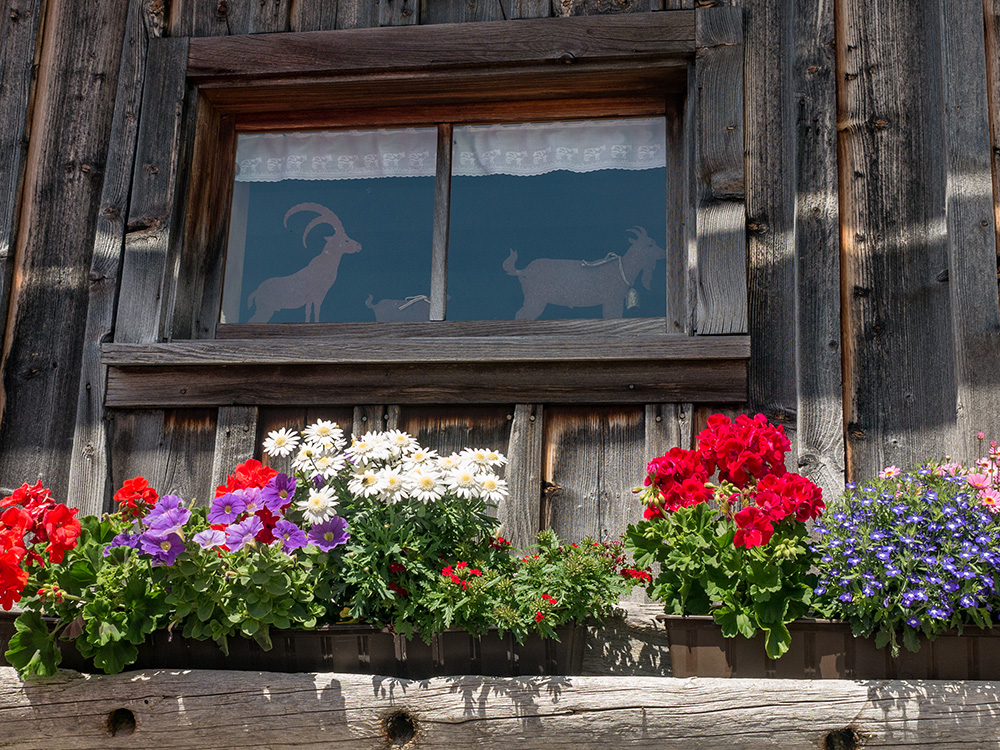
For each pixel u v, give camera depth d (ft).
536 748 6.61
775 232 8.91
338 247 10.00
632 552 8.27
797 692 6.56
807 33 9.20
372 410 8.85
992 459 7.33
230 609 6.84
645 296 9.43
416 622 7.00
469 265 9.78
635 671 8.00
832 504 7.39
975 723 6.39
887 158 8.92
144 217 9.47
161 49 9.98
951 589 6.38
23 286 9.59
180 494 8.87
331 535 6.98
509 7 9.78
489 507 8.48
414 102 10.14
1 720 6.88
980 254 8.34
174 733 6.77
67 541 6.81
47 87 10.09
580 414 8.70
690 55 9.36
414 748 6.66
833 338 8.46
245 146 10.39
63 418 9.24
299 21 10.02
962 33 8.82
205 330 9.71
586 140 10.00
